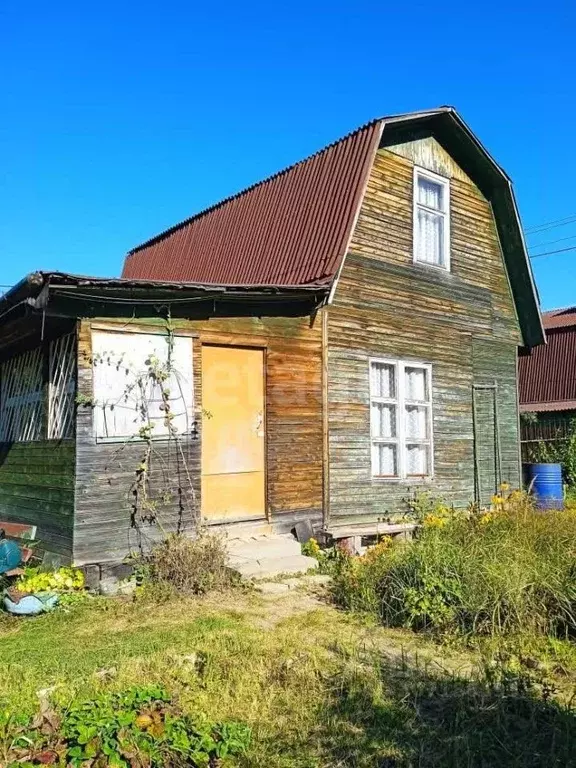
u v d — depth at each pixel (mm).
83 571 7754
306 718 4621
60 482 8281
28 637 6168
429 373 12688
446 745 4227
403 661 5516
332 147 12445
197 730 4180
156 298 8492
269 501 9883
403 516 11781
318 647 5902
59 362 8672
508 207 14195
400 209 12359
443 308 13094
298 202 12500
